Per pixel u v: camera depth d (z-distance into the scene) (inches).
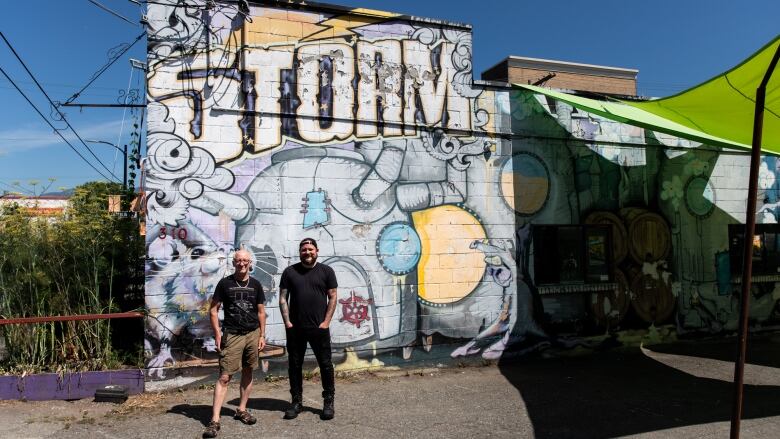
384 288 286.8
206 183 258.7
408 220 293.9
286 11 276.4
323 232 276.4
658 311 360.2
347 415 218.1
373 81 290.8
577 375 287.6
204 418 212.4
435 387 261.1
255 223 265.0
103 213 280.8
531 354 319.0
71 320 242.7
